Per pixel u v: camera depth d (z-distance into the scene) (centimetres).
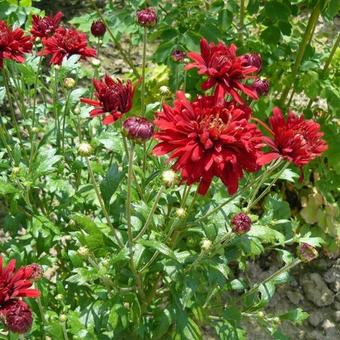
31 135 64
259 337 79
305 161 46
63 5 129
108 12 92
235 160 43
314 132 48
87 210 64
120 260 53
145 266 54
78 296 61
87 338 53
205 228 54
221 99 48
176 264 54
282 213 65
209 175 44
